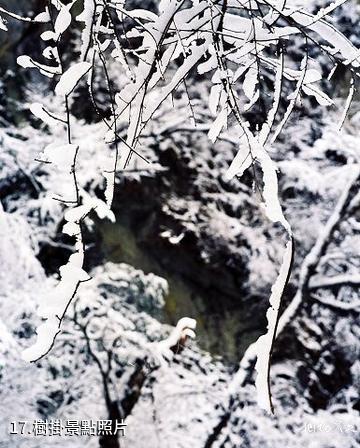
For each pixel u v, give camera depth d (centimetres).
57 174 599
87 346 528
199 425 570
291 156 725
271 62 152
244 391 578
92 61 127
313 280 641
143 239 656
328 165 743
